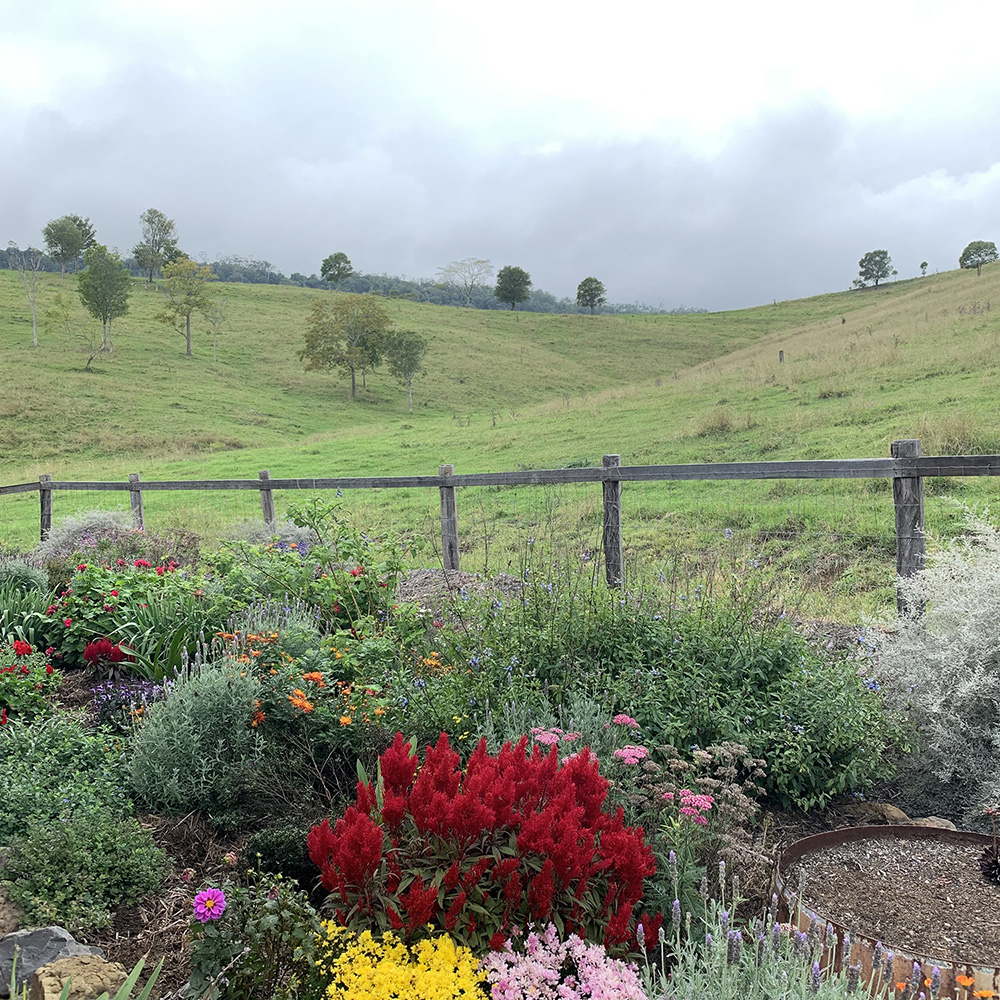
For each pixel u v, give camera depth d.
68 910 2.70
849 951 2.32
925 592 4.41
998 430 12.74
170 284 68.88
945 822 3.37
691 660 4.07
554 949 2.28
